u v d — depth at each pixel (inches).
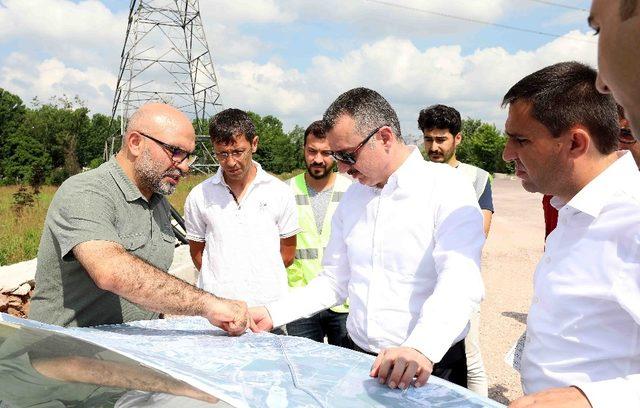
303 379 61.2
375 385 61.1
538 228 517.7
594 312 59.5
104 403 48.9
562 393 49.6
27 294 192.2
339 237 98.2
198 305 80.8
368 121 84.9
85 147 2787.9
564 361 61.6
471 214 83.4
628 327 58.2
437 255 82.4
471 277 76.8
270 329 91.7
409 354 63.2
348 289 95.7
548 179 62.6
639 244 56.1
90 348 59.9
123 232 91.3
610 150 60.7
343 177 160.1
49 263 88.8
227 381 57.8
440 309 72.4
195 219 141.6
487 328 220.8
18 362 55.3
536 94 60.9
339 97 88.7
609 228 58.7
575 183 61.6
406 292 87.4
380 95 88.2
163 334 79.9
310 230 155.7
